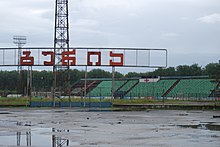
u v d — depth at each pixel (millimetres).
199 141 14320
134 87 97250
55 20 53469
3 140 14648
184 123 23953
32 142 13984
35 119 27578
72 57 50562
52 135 16484
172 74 145875
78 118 28812
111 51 49844
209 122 24906
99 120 26531
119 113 37125
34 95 86438
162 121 25750
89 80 109000
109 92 93250
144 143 13719
